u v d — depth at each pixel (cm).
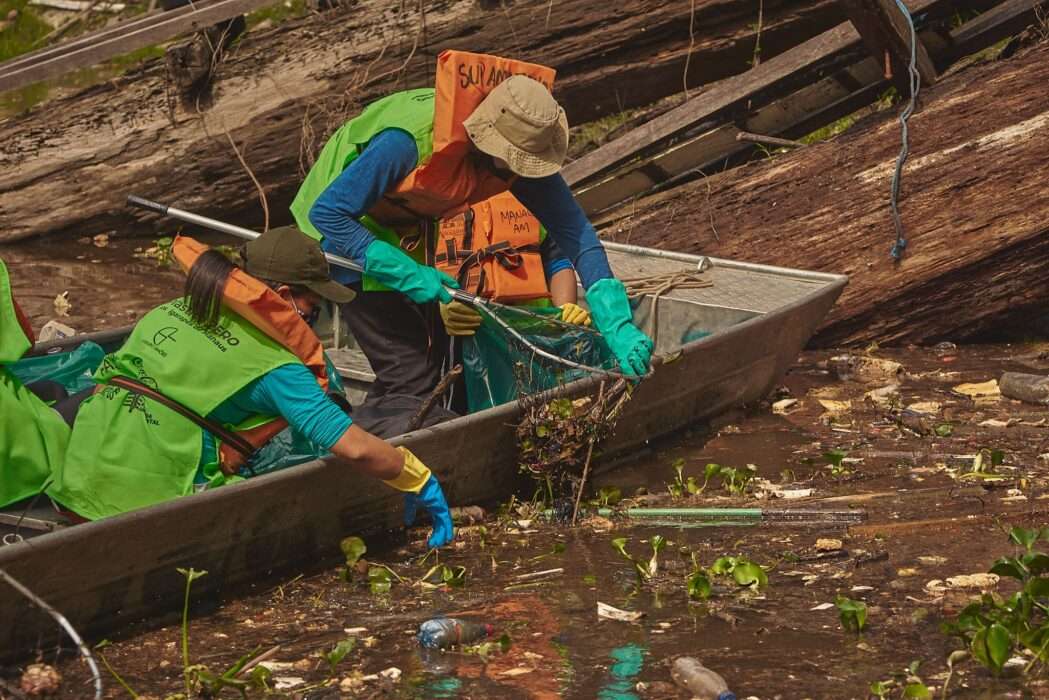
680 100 1323
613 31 1154
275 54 1235
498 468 664
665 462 743
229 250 599
